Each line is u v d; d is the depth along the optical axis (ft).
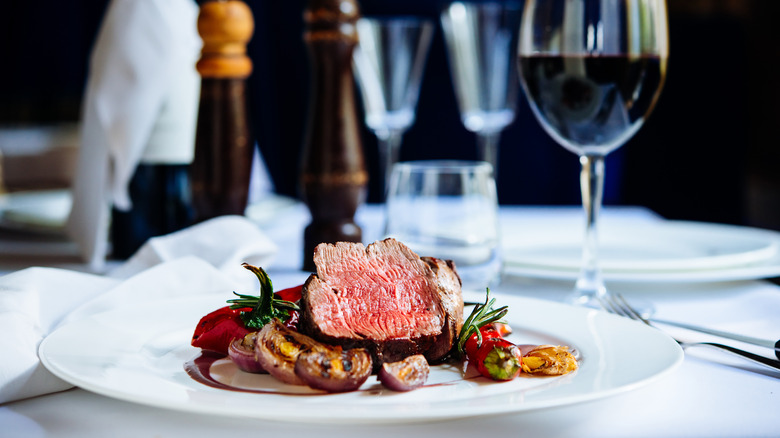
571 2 2.73
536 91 2.81
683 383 2.25
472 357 2.24
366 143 7.62
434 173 2.78
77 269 3.25
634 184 8.87
